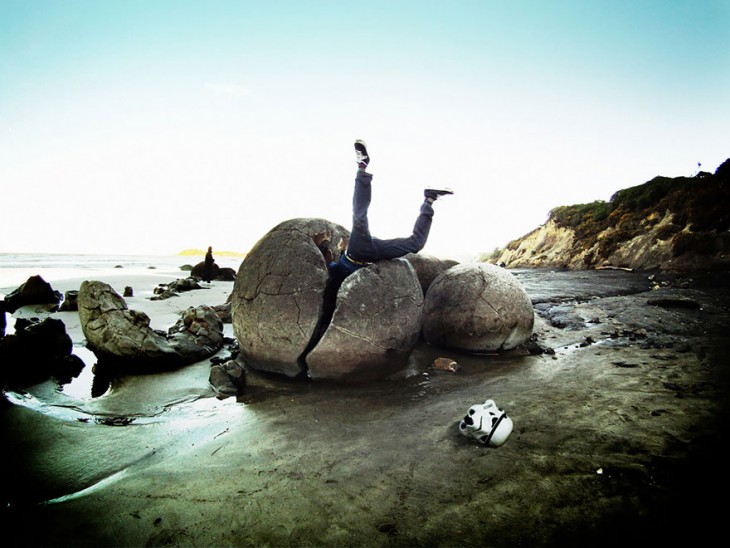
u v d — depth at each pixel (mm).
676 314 5547
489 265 4641
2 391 3236
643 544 1516
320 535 1681
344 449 2416
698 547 1473
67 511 1872
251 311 3684
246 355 3920
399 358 3732
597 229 14062
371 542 1629
